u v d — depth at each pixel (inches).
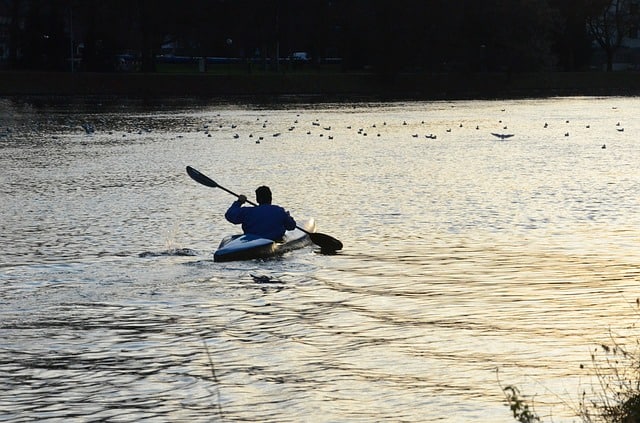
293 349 1232.2
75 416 1011.3
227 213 1862.7
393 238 1994.3
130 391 1083.9
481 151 3949.3
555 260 1774.1
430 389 1079.0
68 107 7268.7
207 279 1628.9
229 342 1266.0
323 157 3735.2
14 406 1040.8
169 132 5088.6
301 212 2336.4
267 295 1520.7
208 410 1023.0
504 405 1024.2
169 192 2726.4
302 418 996.6
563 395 1040.8
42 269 1710.1
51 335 1300.4
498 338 1275.8
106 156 3821.4
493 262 1760.6
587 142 4355.3
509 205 2412.6
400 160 3592.5
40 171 3294.8
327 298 1499.8
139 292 1540.4
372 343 1256.8
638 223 2140.7
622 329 1315.2
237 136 4621.1
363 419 991.6
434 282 1608.0
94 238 2012.8
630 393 944.9
